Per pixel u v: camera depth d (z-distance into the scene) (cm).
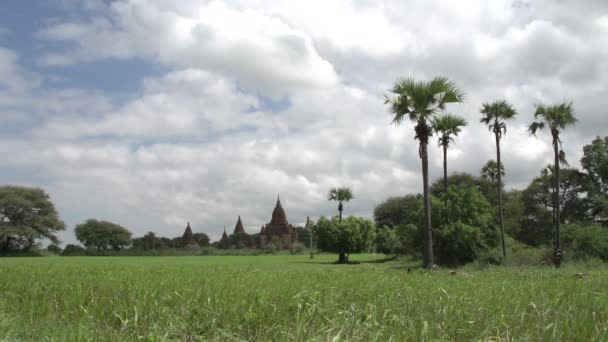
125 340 780
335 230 7512
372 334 782
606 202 7450
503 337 808
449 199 4675
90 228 15988
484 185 8738
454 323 848
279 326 851
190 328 908
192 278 1658
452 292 1288
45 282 1458
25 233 11919
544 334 730
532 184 9231
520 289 1362
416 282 1680
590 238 4659
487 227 4556
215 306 1005
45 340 793
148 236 18512
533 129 4359
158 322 900
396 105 3325
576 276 1995
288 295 1091
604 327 785
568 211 8694
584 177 8412
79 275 1822
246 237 17888
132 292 1173
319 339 768
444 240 4466
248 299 1050
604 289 1348
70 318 975
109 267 2675
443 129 5047
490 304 1030
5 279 1513
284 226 16838
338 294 1195
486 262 4147
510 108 5100
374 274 2155
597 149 8131
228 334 822
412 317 917
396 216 12262
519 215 8062
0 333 828
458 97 3216
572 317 845
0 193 12256
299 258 9519
